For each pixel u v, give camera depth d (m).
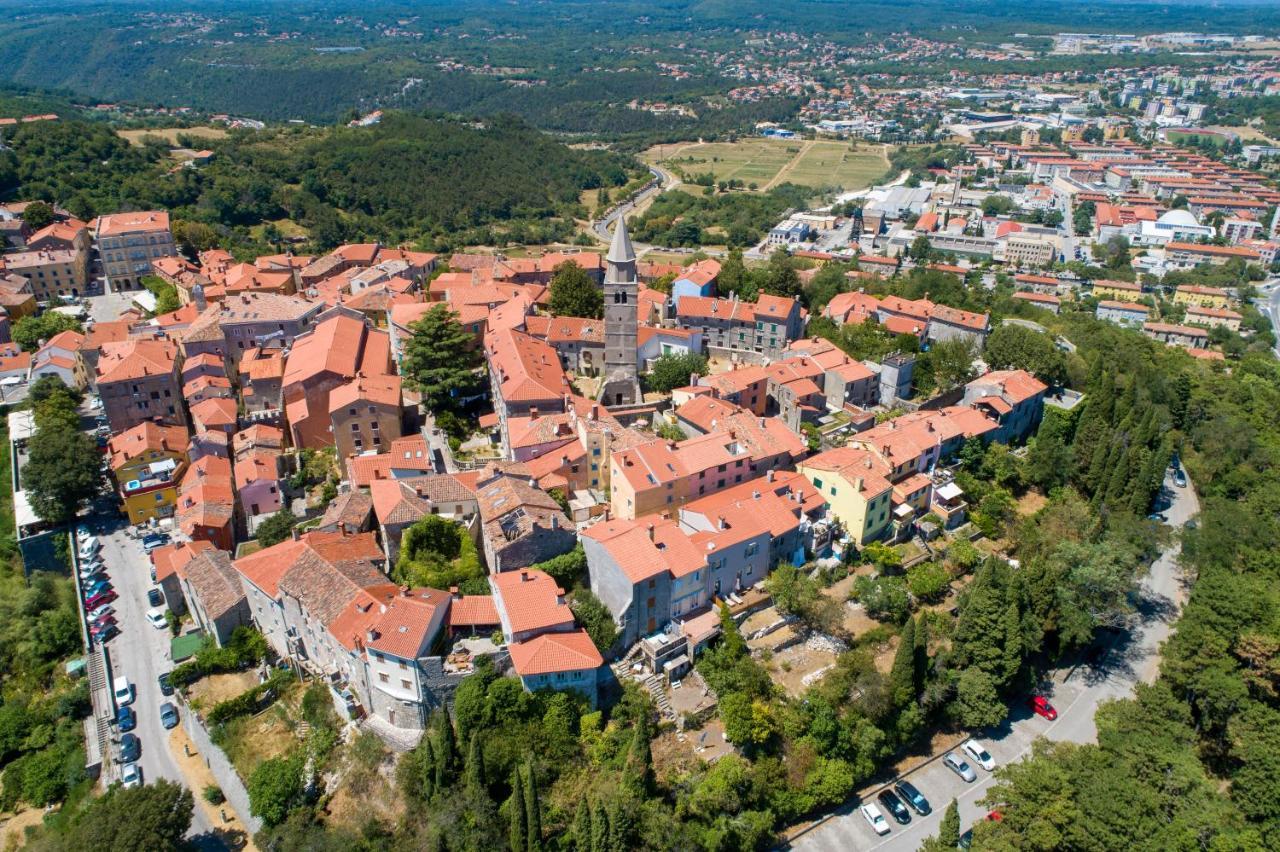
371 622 101.50
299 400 156.12
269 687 111.56
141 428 156.62
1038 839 91.88
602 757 99.44
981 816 106.19
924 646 111.69
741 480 133.88
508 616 103.00
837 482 131.62
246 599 118.19
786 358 170.88
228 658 115.44
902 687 109.88
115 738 112.19
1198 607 123.00
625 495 123.81
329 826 97.94
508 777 97.88
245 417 165.25
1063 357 187.38
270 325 178.75
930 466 148.25
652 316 190.88
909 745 115.38
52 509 145.38
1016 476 155.25
